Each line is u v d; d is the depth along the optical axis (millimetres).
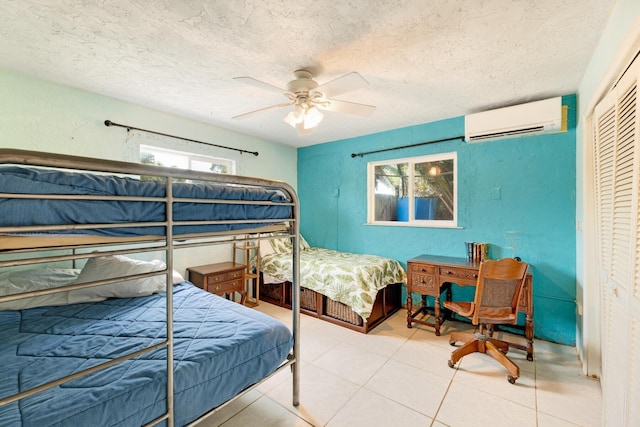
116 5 1418
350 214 4039
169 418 1093
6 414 885
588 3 1391
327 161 4273
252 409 1714
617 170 1318
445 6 1421
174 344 1354
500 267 2109
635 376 1076
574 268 2539
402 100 2666
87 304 1954
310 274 3211
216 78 2238
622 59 1236
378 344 2559
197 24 1572
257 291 3621
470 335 2420
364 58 1926
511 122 2613
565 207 2578
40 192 829
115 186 978
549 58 1910
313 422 1610
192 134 3256
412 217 3576
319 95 2039
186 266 3303
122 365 1165
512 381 1952
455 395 1839
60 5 1419
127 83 2340
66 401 945
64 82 2324
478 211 3025
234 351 1356
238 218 1378
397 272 3434
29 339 1404
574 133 2520
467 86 2361
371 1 1391
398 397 1822
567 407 1719
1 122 2107
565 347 2504
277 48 1810
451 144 3184
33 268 2307
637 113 1072
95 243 953
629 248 1162
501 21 1535
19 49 1839
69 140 2414
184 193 1161
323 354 2375
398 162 3658
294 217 1666
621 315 1243
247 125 3463
